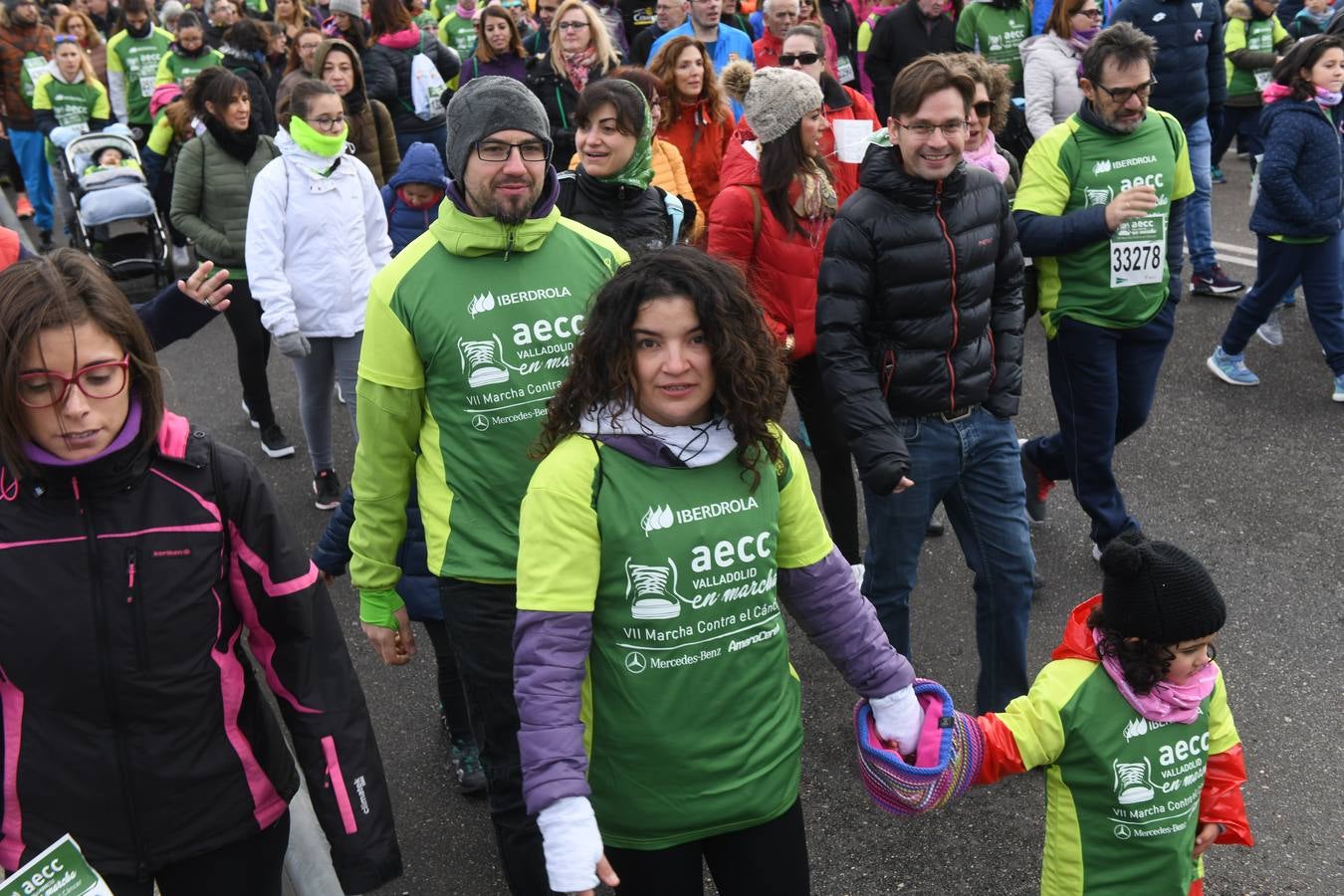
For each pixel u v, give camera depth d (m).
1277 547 5.28
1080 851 2.84
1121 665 2.70
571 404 2.34
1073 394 4.84
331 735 2.46
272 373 8.06
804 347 4.64
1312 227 6.38
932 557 5.39
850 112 6.18
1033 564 3.94
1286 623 4.72
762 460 2.37
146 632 2.23
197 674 2.30
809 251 4.60
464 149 2.93
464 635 3.07
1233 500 5.70
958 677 4.52
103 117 10.91
